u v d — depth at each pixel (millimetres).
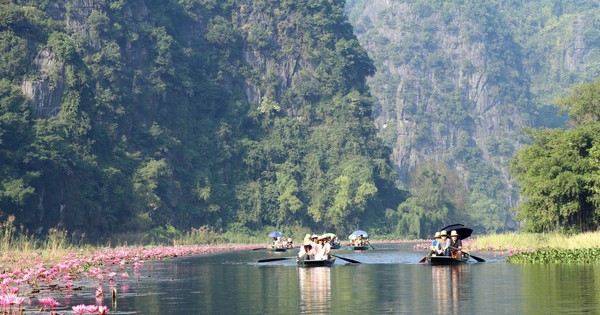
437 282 56562
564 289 48594
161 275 70125
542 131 133000
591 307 39875
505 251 112750
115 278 66000
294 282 59562
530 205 122188
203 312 41562
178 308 43406
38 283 59562
